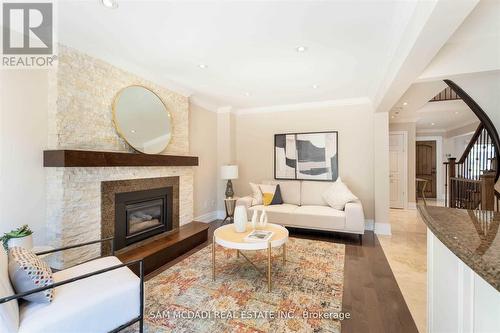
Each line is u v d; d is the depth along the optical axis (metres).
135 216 3.05
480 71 2.50
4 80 2.04
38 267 1.33
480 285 0.78
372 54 2.58
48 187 2.27
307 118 4.74
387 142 4.05
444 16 1.46
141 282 1.58
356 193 4.42
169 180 3.50
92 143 2.53
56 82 2.24
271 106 4.95
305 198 4.45
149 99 3.14
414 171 6.04
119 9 1.85
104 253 2.56
